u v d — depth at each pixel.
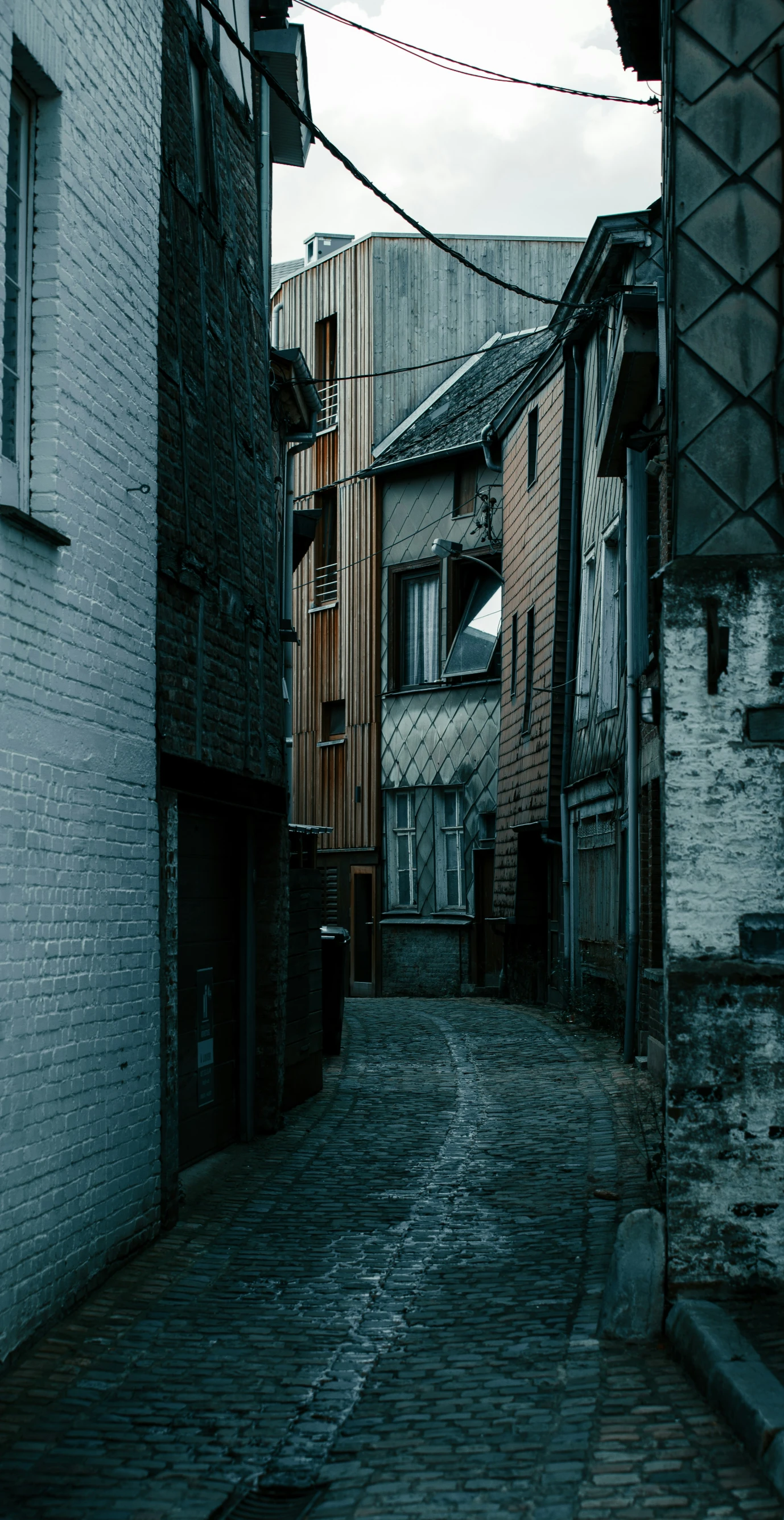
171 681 8.30
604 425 16.25
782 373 6.43
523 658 21.52
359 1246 7.53
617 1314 5.83
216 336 9.81
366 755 26.50
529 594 21.12
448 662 24.77
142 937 7.62
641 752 13.95
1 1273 5.64
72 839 6.62
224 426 9.84
